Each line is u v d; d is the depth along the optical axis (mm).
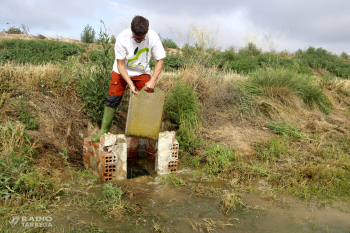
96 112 4559
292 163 4309
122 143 3520
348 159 4402
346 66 17672
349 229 2518
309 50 20500
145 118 3412
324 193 3352
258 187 3537
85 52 14156
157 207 2826
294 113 6500
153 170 4078
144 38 3320
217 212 2779
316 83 8898
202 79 6551
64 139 4203
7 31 18938
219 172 4086
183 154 4645
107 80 4543
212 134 5227
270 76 7137
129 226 2398
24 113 4203
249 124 5828
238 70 11734
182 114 5047
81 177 3416
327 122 6305
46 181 2967
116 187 3125
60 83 5074
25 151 3482
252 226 2523
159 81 6156
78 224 2359
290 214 2799
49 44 13422
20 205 2615
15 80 4918
